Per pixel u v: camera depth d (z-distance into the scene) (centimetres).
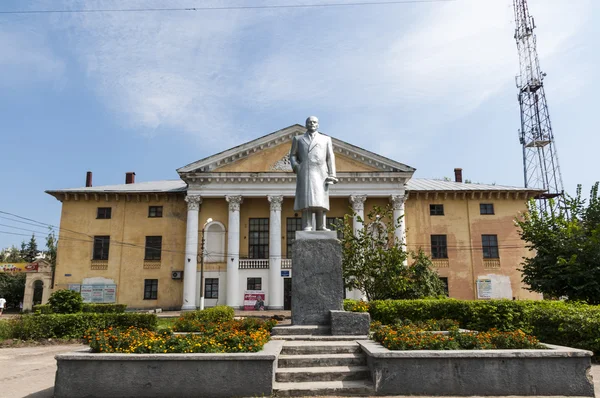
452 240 3966
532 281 1995
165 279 3906
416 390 811
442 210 4034
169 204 4047
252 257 3975
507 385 813
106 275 3912
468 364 820
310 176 1271
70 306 2334
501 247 3953
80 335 1912
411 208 4022
